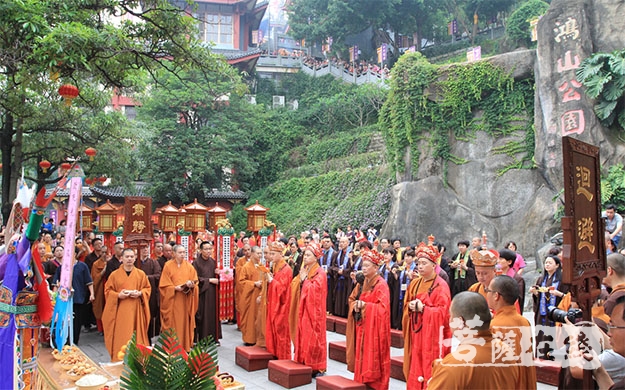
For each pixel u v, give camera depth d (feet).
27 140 60.18
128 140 76.02
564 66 61.36
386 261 36.29
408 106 80.07
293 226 109.29
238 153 122.83
